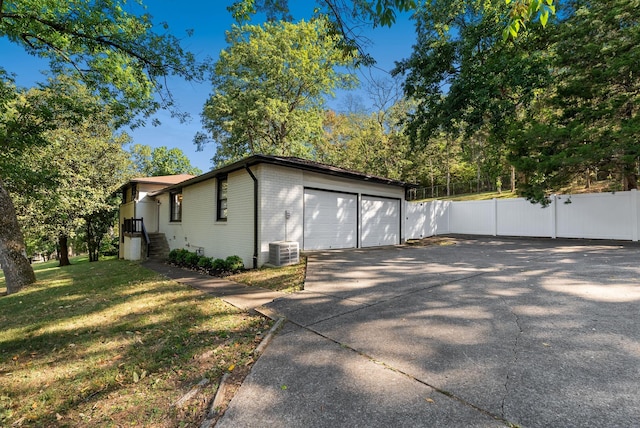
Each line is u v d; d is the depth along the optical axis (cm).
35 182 1127
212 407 219
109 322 443
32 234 1689
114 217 2308
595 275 546
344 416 198
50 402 251
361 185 1195
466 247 1078
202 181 1173
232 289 602
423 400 209
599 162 1023
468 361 259
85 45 928
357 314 393
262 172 873
